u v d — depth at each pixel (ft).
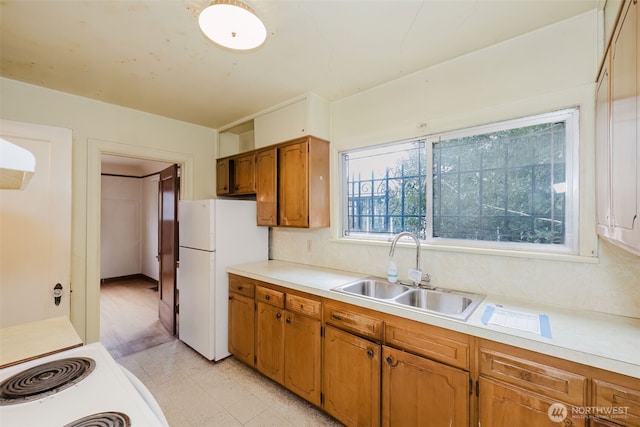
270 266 9.02
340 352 6.04
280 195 8.83
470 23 5.21
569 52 5.07
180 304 10.10
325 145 8.59
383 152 7.90
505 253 5.70
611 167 3.62
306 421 6.29
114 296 15.90
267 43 5.82
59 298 7.02
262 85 7.71
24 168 2.94
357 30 5.41
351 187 8.63
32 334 4.70
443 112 6.54
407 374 5.08
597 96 4.52
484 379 4.30
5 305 6.42
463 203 6.48
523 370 4.00
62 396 3.15
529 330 4.17
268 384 7.66
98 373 3.63
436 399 4.75
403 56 6.30
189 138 10.80
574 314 4.79
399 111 7.26
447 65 6.48
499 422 4.17
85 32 5.50
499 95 5.80
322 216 8.45
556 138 5.41
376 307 5.44
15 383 3.35
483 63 5.99
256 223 9.78
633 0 2.77
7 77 7.22
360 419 5.69
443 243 6.68
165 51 6.14
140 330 11.31
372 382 5.52
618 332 4.09
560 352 3.70
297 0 4.62
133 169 19.84
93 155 8.57
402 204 7.51
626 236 3.01
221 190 11.17
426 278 6.70
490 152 6.13
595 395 3.54
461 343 4.52
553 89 5.23
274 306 7.48
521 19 5.11
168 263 11.41
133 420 2.80
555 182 5.42
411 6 4.78
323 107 8.52
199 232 9.18
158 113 9.77
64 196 7.13
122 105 9.05
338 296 6.03
